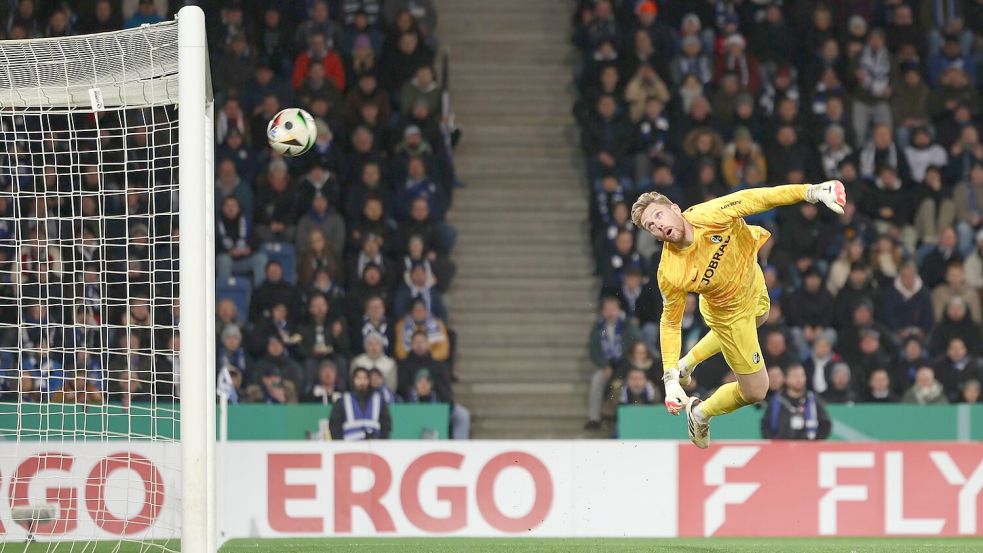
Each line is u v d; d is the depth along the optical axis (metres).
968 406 20.47
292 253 23.89
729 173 25.69
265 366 21.33
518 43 29.69
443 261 24.30
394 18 28.11
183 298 12.20
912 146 26.38
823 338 21.77
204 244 12.31
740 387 13.19
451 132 26.78
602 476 18.28
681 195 25.30
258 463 18.17
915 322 23.52
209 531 13.85
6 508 16.97
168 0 26.70
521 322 25.36
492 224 26.75
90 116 23.08
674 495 18.27
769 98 27.14
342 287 23.69
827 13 28.03
